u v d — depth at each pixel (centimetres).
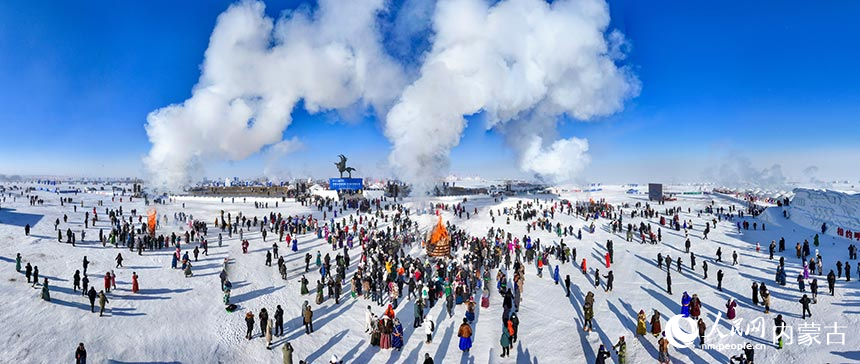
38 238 3181
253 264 2973
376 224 4491
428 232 4216
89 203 6269
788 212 4784
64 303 2034
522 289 2575
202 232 3981
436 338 1948
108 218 4569
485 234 4375
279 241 3734
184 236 3778
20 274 2345
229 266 2873
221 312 2173
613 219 5138
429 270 2648
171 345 1803
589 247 3725
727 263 2997
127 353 1702
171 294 2305
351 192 7494
